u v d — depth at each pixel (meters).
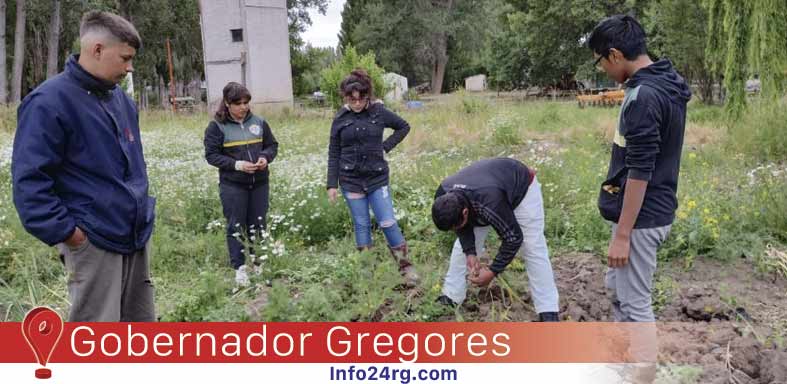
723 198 6.14
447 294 4.30
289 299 4.11
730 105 10.37
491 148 11.38
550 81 39.81
